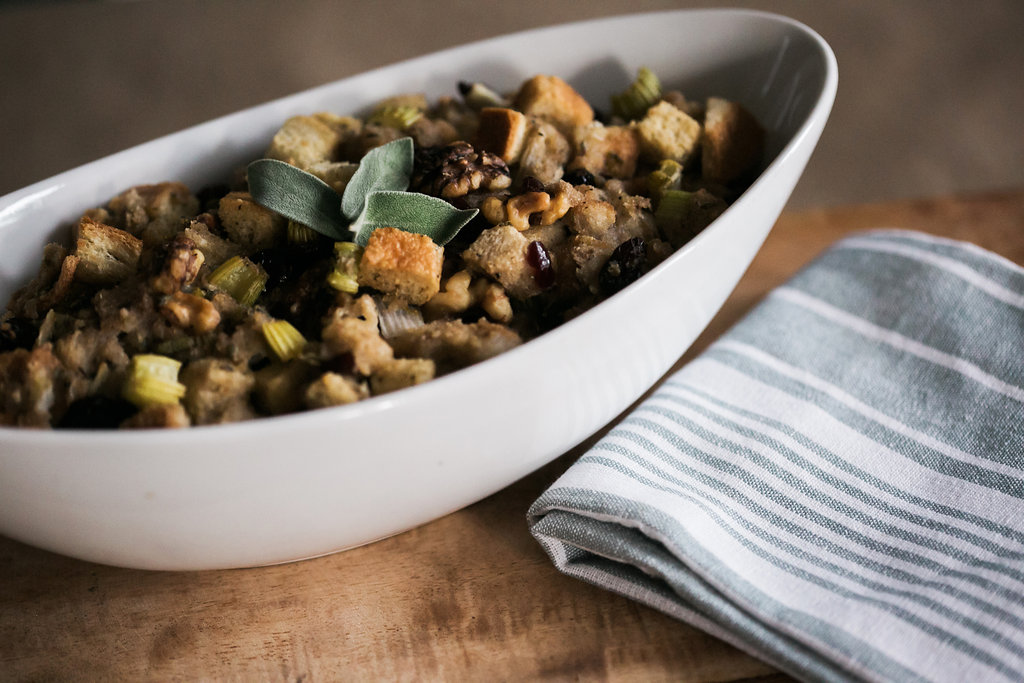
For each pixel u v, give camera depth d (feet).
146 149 1.24
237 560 1.03
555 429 1.04
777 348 1.20
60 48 2.47
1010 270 1.23
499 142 1.18
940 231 1.46
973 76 2.37
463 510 1.13
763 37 1.31
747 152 1.26
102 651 1.03
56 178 1.18
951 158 2.18
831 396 1.16
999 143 2.21
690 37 1.35
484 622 1.04
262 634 1.04
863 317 1.23
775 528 1.04
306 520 0.99
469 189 1.13
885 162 2.17
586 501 1.02
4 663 1.02
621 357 1.04
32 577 1.09
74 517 0.97
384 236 1.05
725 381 1.17
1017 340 1.18
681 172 1.24
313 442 0.92
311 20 2.55
